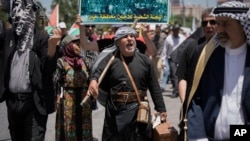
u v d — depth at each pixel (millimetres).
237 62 3570
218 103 3621
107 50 4938
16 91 5211
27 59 5191
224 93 3598
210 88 3641
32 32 5258
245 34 3512
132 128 4820
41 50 5227
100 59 4895
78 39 6152
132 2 5816
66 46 6105
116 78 4820
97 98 4945
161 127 4629
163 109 4973
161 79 15352
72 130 6160
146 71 4910
